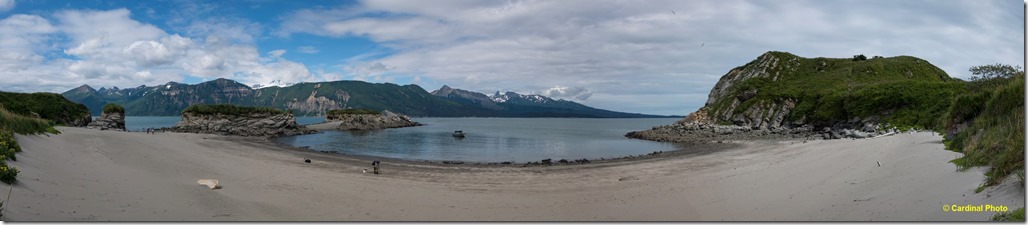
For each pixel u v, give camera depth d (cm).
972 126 1875
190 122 7575
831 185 1453
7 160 1299
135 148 2673
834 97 6475
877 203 1136
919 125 4859
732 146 4462
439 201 1566
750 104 7288
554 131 10756
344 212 1325
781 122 6881
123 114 7250
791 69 8919
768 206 1281
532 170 2748
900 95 5606
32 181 1157
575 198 1622
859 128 5722
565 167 2922
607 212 1355
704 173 2212
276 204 1368
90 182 1322
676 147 4912
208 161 2431
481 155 4300
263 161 2745
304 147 4966
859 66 8444
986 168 1259
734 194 1511
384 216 1295
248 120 8181
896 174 1452
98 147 2408
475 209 1426
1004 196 962
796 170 1927
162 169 1881
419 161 3506
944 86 5556
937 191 1132
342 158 3516
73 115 6456
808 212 1158
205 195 1380
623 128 13475
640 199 1542
